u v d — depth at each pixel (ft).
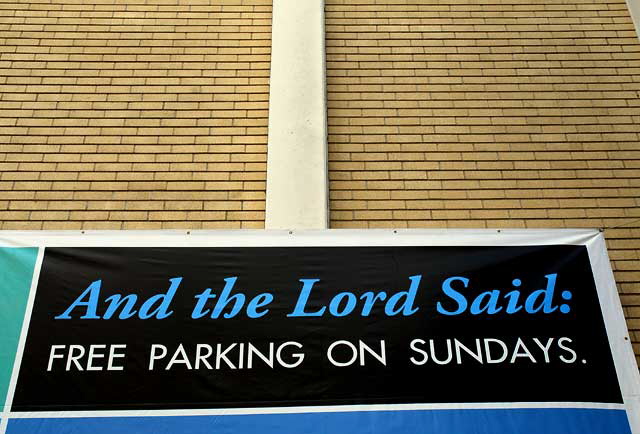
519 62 18.85
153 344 13.57
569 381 13.56
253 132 17.35
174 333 13.70
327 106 17.88
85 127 17.26
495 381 13.47
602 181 17.08
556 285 14.55
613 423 13.20
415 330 13.93
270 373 13.37
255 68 18.35
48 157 16.78
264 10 19.40
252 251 14.61
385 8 19.67
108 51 18.48
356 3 19.74
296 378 13.34
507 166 17.19
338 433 12.82
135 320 13.80
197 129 17.34
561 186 16.97
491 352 13.76
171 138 17.19
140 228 15.88
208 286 14.21
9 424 12.67
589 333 14.10
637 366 14.28
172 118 17.48
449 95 18.21
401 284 14.42
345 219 16.25
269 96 17.74
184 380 13.23
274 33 18.56
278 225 15.52
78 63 18.25
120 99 17.72
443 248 14.84
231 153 17.02
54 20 18.92
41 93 17.72
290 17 18.84
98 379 13.16
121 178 16.55
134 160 16.81
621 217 16.58
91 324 13.74
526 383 13.48
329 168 16.93
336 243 14.78
